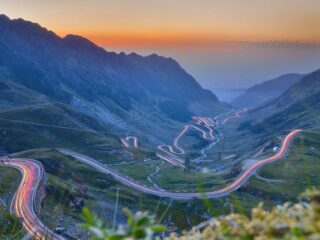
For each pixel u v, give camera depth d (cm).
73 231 9369
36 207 10862
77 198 13288
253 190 18300
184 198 17425
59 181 15175
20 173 15438
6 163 17288
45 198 12588
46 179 14625
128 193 17800
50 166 19800
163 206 16150
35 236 687
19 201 11481
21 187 13212
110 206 15388
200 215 15550
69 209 11550
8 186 13250
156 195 17912
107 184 19300
